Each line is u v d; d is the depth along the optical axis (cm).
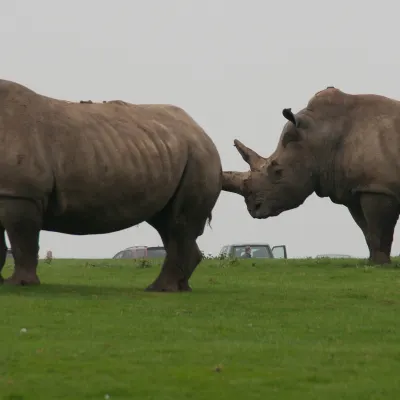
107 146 6144
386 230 8738
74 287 6425
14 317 5238
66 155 6050
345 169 8762
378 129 8731
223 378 4191
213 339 4900
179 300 6016
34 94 6138
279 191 8931
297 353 4634
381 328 5272
